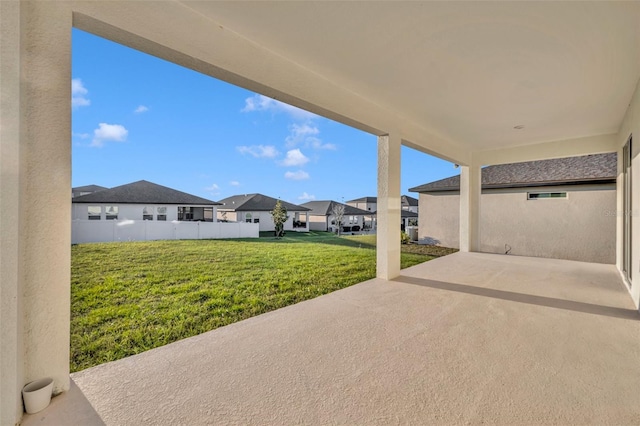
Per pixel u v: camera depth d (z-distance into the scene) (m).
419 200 12.84
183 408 1.93
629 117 4.96
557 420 1.82
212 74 3.01
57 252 1.97
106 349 3.39
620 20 2.71
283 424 1.79
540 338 2.99
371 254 11.38
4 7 1.65
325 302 4.16
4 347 1.67
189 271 8.10
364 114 4.73
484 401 2.00
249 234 18.36
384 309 3.86
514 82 4.10
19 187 1.73
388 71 3.82
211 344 2.85
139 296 5.63
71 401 1.97
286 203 28.50
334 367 2.44
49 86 1.91
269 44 3.20
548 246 8.99
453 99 4.76
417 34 3.00
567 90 4.35
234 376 2.30
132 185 20.39
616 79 3.97
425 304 4.07
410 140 5.96
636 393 2.08
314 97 3.85
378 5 2.56
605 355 2.64
